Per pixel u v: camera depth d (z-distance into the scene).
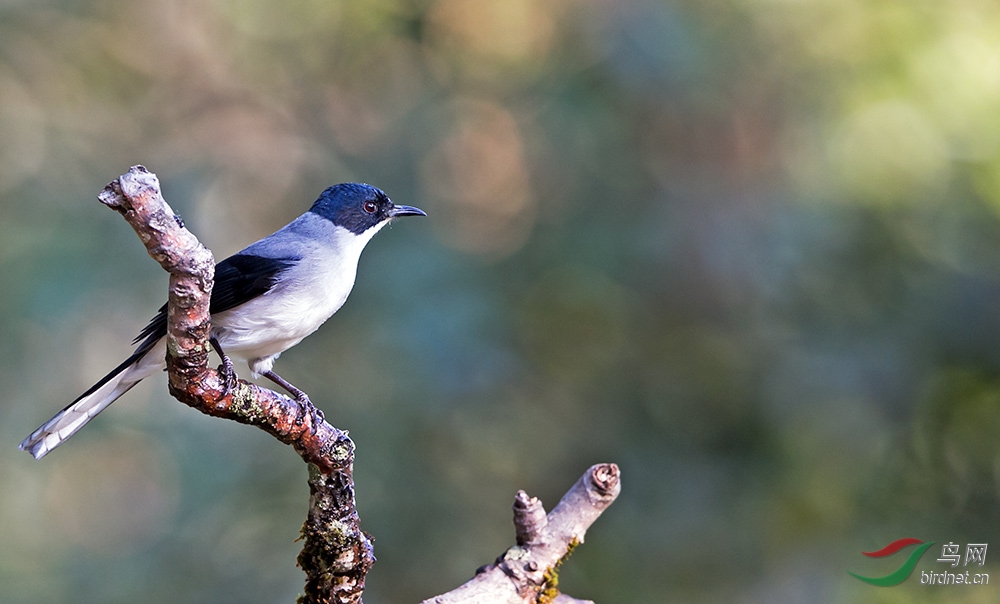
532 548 5.91
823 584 12.52
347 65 16.39
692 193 13.95
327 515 5.31
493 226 15.58
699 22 13.40
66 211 13.40
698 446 12.78
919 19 14.12
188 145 16.64
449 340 11.78
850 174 13.85
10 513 14.72
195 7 16.89
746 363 13.01
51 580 12.65
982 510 13.17
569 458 12.53
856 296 13.24
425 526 11.59
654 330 13.22
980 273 13.24
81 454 15.24
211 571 11.62
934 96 13.90
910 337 13.05
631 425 12.83
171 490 12.39
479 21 15.94
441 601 5.65
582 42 14.01
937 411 13.15
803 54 14.38
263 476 12.05
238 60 17.05
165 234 4.48
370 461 11.55
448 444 11.92
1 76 15.40
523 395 12.58
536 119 14.28
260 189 16.66
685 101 13.38
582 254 13.09
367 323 12.07
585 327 13.12
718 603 12.28
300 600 5.54
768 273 13.34
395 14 15.80
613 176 13.47
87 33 16.41
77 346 13.71
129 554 12.28
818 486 12.89
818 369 12.85
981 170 13.69
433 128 14.91
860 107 14.12
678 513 12.38
